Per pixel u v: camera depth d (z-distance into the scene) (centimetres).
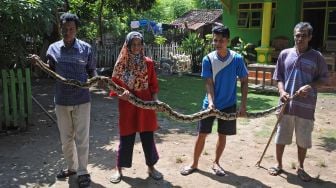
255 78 1434
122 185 507
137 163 585
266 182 527
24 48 849
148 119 505
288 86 533
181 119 490
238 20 1916
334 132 816
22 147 661
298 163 577
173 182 520
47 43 1333
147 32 2255
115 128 804
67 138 505
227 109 521
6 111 746
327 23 1691
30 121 782
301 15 1758
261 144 704
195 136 751
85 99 489
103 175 539
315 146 706
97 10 1975
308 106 521
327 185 523
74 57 481
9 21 746
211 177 539
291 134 540
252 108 1061
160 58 1922
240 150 664
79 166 500
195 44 1848
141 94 496
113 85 477
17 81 751
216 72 512
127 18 2675
